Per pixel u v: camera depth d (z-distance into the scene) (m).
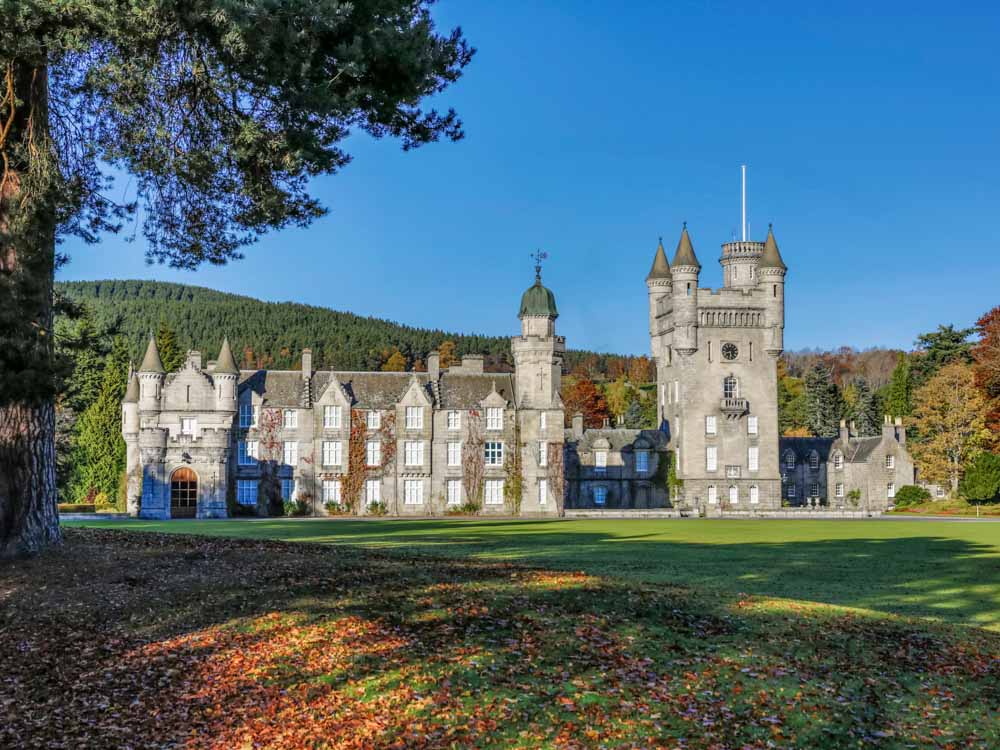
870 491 114.69
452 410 95.06
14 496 25.69
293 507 91.44
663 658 19.45
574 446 108.75
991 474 100.00
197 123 24.50
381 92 24.78
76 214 24.55
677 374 108.44
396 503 93.62
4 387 19.88
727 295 108.06
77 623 20.91
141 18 20.31
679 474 106.75
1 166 23.12
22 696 17.17
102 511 93.88
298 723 16.33
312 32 21.84
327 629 20.66
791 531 62.19
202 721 16.42
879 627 22.94
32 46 20.34
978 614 27.14
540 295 96.19
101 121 24.52
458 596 23.61
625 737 15.82
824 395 153.50
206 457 84.38
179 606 22.30
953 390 111.44
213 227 27.19
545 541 48.44
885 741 16.20
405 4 24.95
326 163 24.95
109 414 107.38
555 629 20.95
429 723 16.20
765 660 19.61
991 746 16.12
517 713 16.59
